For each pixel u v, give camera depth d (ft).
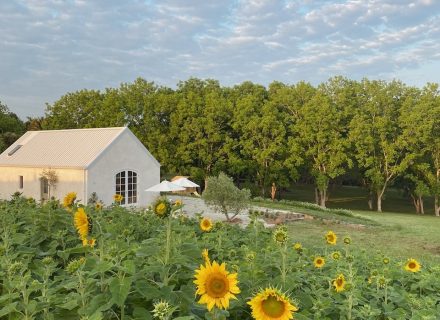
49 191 82.94
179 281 10.94
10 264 11.48
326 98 143.23
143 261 11.62
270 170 140.56
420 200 152.35
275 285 11.78
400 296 14.62
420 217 119.03
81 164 77.71
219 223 22.16
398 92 151.84
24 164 86.89
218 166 137.28
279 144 138.72
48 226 17.90
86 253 12.69
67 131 95.04
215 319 8.36
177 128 138.41
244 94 163.94
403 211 158.20
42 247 17.30
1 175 92.17
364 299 14.06
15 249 15.71
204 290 7.76
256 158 138.41
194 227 23.20
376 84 152.25
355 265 20.72
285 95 153.58
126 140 83.20
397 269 19.54
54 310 9.70
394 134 148.46
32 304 9.25
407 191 171.83
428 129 138.51
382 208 164.45
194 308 9.78
